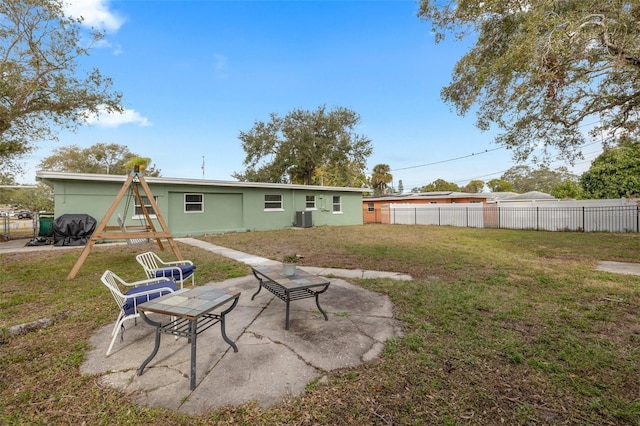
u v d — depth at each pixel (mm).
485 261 6895
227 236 12523
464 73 8008
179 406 1955
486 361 2516
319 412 1895
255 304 4039
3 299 4195
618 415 1862
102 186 10953
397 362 2492
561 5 5402
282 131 24703
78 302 4070
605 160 20688
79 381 2242
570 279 5188
